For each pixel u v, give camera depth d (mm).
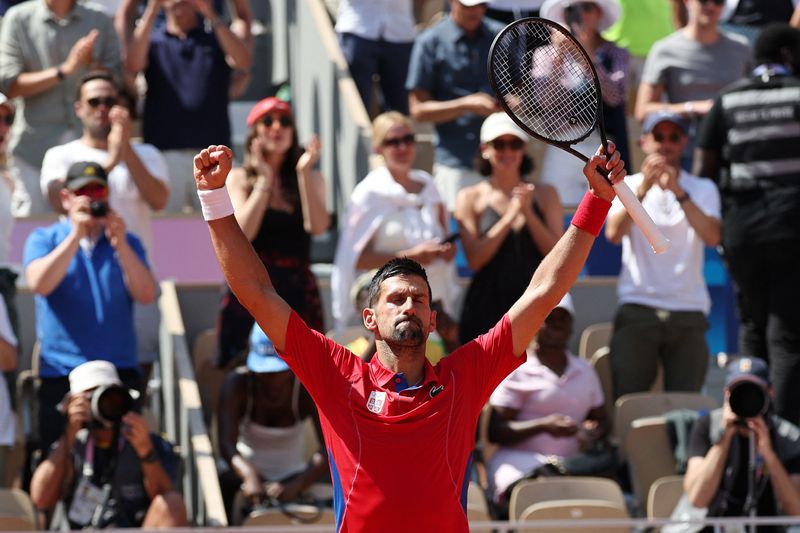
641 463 25469
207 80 32094
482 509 23500
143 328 28609
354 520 12891
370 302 13414
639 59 37250
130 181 27875
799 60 26859
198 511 24641
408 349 13109
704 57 32625
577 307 31656
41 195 31375
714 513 23125
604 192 13234
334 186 34406
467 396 13250
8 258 27875
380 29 34469
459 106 31109
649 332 27891
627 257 28297
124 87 31797
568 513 23250
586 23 31797
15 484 25375
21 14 31797
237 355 26562
